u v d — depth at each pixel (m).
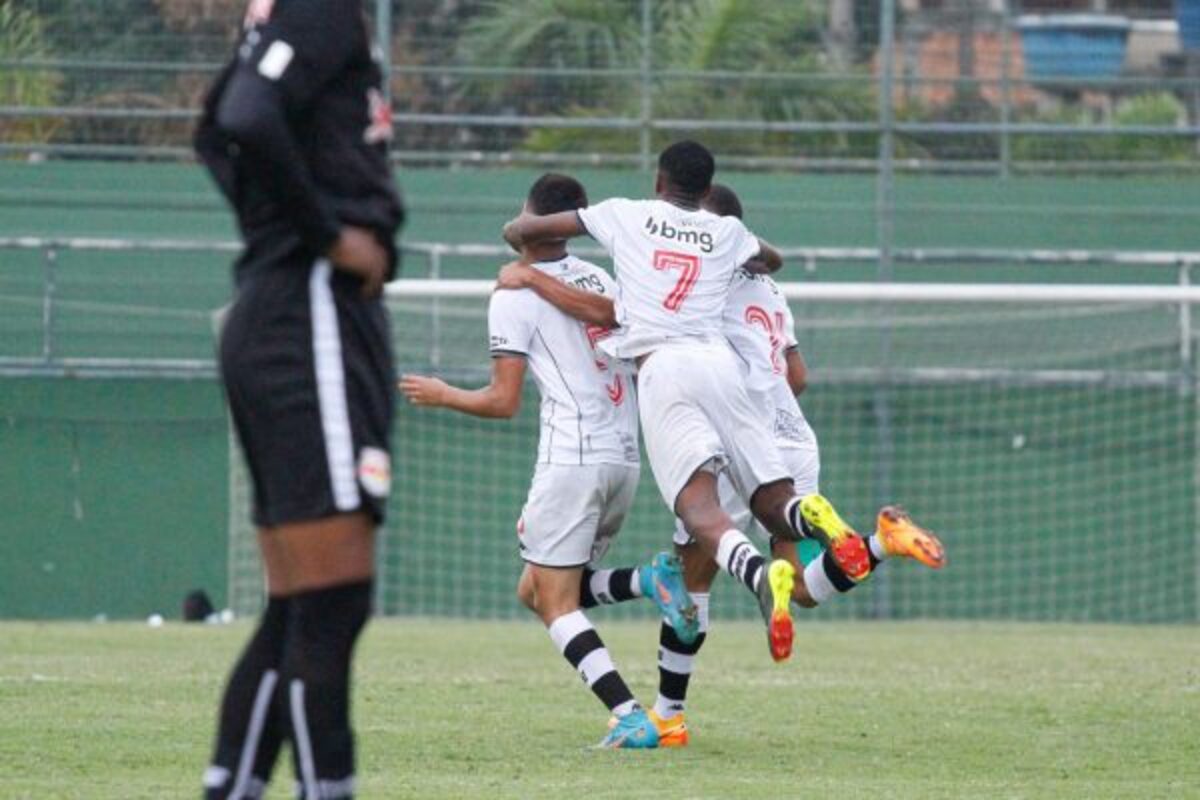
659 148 58.25
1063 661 39.03
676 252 24.58
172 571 55.12
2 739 23.31
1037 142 58.50
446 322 56.06
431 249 55.47
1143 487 55.88
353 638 13.26
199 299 55.97
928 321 56.91
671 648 24.12
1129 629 51.22
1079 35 59.19
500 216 57.84
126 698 28.61
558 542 24.30
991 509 56.09
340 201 13.19
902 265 57.44
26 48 56.94
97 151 56.75
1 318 55.34
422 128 57.88
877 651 41.84
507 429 55.66
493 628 49.41
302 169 12.56
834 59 58.53
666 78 58.19
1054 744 24.33
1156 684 33.34
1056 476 56.06
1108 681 34.00
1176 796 19.50
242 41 13.28
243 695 13.91
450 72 57.84
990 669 36.78
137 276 55.84
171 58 57.38
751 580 22.23
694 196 25.12
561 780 20.30
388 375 13.48
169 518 55.22
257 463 13.30
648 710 25.17
